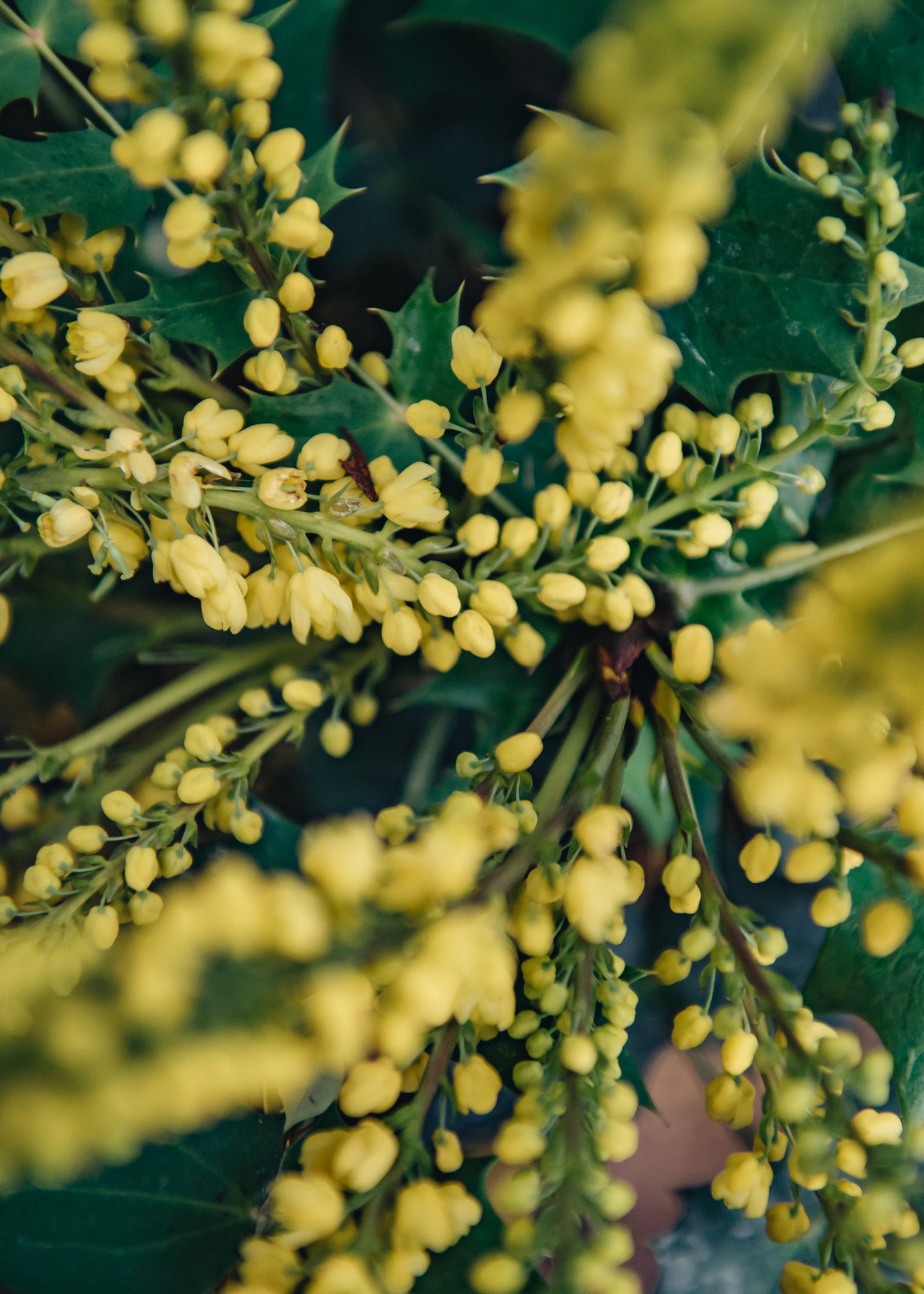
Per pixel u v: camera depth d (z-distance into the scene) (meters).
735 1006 0.26
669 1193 0.36
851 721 0.23
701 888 0.27
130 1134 0.23
